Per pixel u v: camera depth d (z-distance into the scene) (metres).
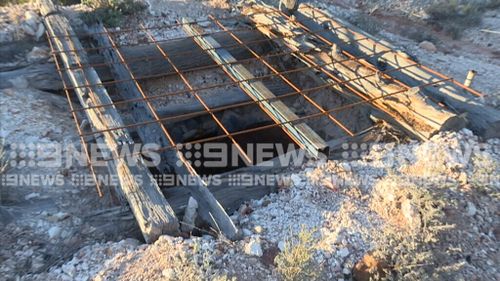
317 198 5.02
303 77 8.42
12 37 7.69
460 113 6.17
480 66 8.59
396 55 7.18
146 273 3.96
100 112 5.86
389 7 11.23
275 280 3.94
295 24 8.15
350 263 4.18
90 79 6.55
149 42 7.86
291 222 4.69
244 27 8.82
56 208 4.94
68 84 7.25
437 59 8.77
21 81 7.02
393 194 4.80
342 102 7.73
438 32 10.17
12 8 8.51
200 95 7.89
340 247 4.30
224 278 3.62
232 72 7.07
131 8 8.77
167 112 7.39
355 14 10.40
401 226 4.53
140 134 6.36
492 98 6.96
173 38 8.35
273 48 8.52
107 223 4.74
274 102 6.32
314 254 4.22
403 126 6.21
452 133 5.84
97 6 8.68
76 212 4.95
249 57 8.48
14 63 7.38
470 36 9.99
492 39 9.73
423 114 6.01
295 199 5.02
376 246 4.25
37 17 8.06
